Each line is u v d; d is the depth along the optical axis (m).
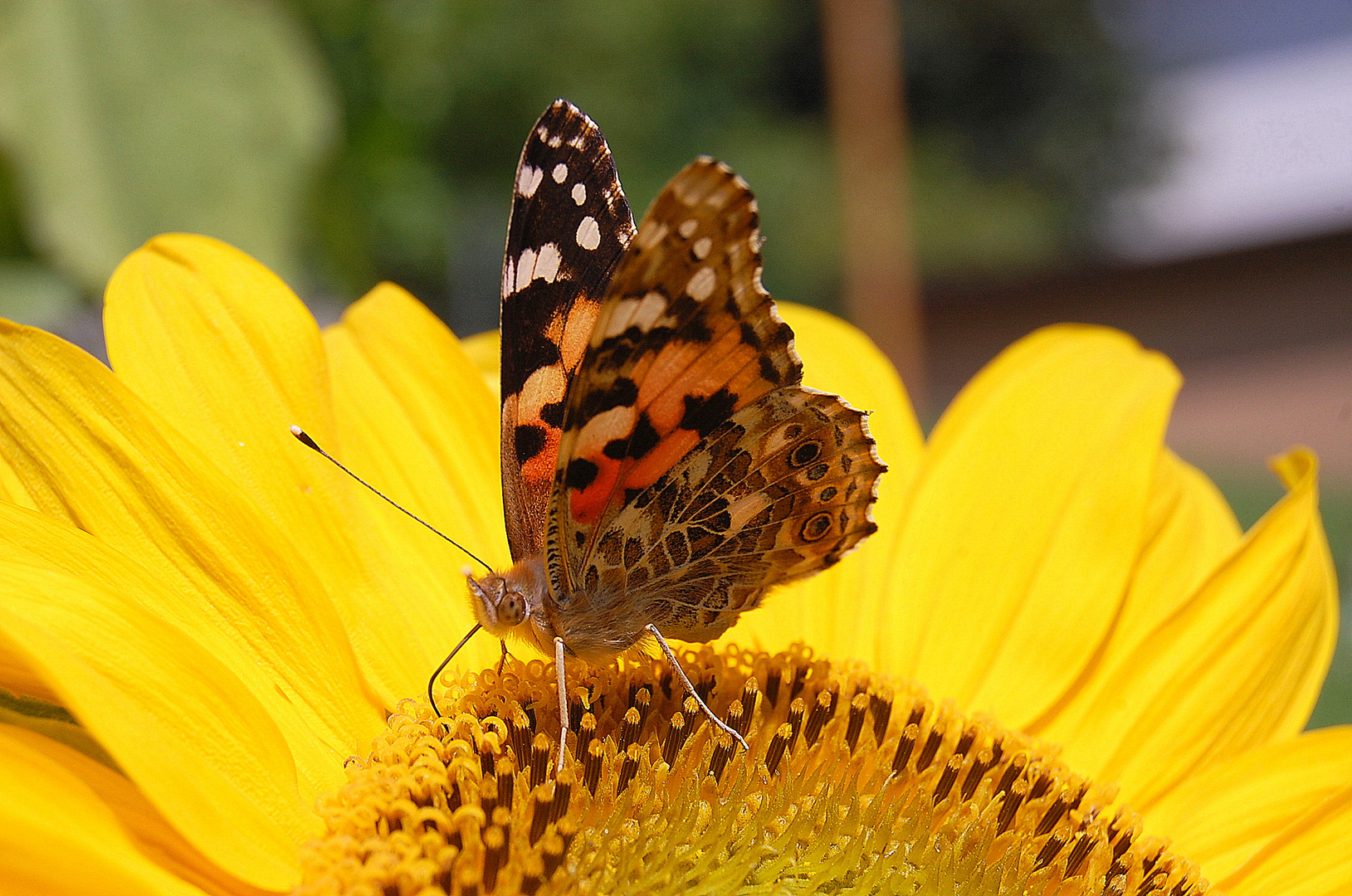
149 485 0.22
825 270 1.82
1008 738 0.24
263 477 0.23
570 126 0.23
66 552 0.22
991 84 2.22
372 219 0.53
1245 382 1.57
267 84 0.30
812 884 0.22
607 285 0.23
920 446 0.27
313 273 0.36
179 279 0.23
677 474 0.23
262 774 0.22
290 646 0.23
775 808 0.23
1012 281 2.14
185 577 0.22
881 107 0.87
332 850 0.22
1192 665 0.25
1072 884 0.23
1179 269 2.13
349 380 0.25
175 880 0.21
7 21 0.29
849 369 0.27
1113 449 0.26
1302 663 0.25
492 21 1.51
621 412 0.22
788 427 0.23
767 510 0.23
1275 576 0.26
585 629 0.23
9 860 0.20
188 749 0.21
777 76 2.05
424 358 0.25
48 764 0.21
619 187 0.23
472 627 0.24
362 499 0.24
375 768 0.22
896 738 0.24
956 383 1.68
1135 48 2.30
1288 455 0.26
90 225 0.29
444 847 0.22
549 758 0.22
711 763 0.23
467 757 0.22
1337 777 0.24
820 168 1.86
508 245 0.23
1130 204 2.19
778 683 0.24
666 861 0.22
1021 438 0.26
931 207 2.08
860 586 0.26
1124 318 1.97
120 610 0.21
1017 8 2.16
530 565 0.23
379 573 0.24
